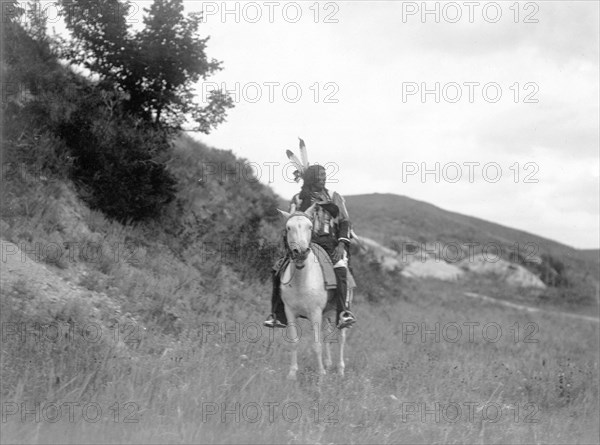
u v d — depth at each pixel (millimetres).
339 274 10273
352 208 56906
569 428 9094
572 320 30141
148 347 10453
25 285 10602
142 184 14992
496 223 67562
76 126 14938
